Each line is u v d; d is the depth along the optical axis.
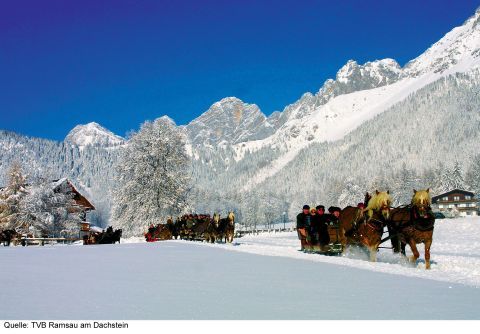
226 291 8.10
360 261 14.11
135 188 58.38
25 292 7.88
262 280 9.61
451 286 8.77
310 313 6.26
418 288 8.53
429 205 14.38
